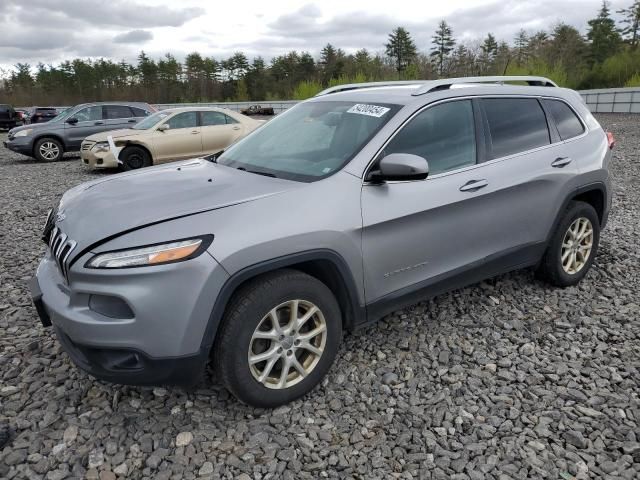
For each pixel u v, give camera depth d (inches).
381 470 98.8
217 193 114.3
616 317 158.4
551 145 162.1
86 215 112.3
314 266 118.6
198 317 99.3
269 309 107.3
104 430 109.0
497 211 145.5
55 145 593.3
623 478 96.5
